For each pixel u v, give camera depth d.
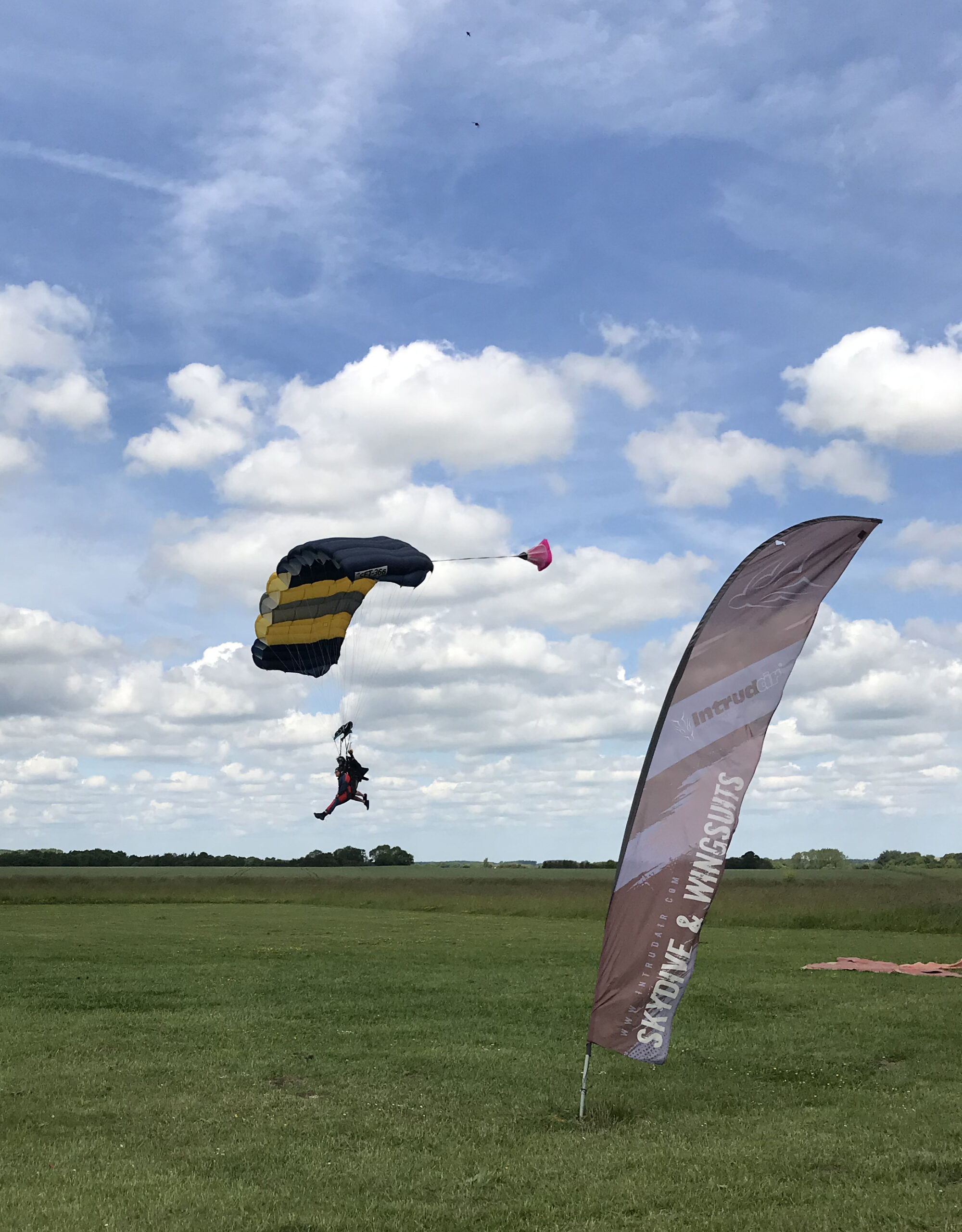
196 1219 7.41
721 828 10.48
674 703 10.84
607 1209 7.70
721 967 24.20
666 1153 9.26
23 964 23.17
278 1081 12.16
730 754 10.61
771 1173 8.59
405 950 27.69
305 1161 8.96
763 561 11.02
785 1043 14.75
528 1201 7.93
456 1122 10.42
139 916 43.03
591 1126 10.46
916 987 20.69
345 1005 17.56
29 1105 10.67
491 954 26.53
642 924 10.65
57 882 70.75
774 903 44.25
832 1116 10.70
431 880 77.44
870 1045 14.58
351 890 61.94
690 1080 12.55
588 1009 17.50
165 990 19.05
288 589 24.73
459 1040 14.73
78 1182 8.23
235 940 30.25
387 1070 12.72
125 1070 12.38
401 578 23.47
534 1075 12.60
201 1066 12.68
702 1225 7.27
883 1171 8.52
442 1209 7.72
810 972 23.23
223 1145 9.39
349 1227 7.31
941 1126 10.08
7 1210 7.51
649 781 10.79
